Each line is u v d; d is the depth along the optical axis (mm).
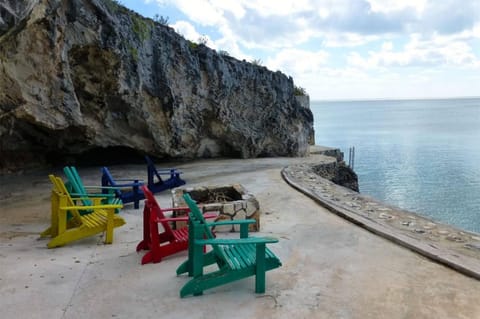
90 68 11234
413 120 124625
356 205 7578
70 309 3338
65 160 14734
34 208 7836
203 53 16297
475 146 51719
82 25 10039
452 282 3895
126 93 12438
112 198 6617
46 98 9438
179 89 15086
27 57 8547
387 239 5387
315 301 3471
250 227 5836
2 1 5238
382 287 3773
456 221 19109
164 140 14836
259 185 10555
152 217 4496
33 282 3924
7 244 5332
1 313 3258
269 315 3219
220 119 17281
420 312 3270
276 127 20203
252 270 3623
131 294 3631
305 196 8875
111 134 13547
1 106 8820
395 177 30984
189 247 4035
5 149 12031
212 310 3307
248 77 18641
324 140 61656
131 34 12234
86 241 5488
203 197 6703
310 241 5332
